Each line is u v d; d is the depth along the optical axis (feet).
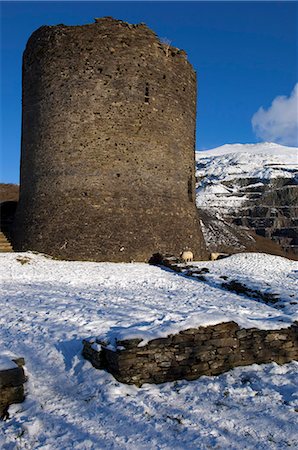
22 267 46.60
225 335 20.61
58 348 21.49
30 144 61.52
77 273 45.50
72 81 57.36
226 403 17.06
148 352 18.66
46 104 59.06
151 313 26.81
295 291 35.76
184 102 63.67
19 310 28.81
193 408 16.52
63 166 57.11
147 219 57.36
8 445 13.98
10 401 16.57
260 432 14.75
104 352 19.12
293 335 22.56
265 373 20.36
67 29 58.23
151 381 18.63
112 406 16.34
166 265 52.75
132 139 57.41
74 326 24.38
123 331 19.39
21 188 64.23
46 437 14.48
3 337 23.59
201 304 32.09
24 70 64.23
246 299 35.86
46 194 58.03
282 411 16.31
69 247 54.75
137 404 16.49
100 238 54.85
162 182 59.36
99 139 56.54
